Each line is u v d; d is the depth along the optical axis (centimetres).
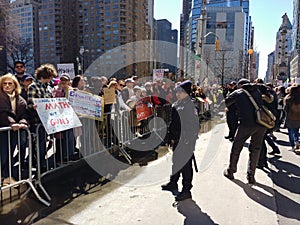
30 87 495
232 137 927
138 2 7594
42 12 8944
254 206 423
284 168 619
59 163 538
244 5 7219
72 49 9181
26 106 480
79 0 8825
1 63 3975
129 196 454
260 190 486
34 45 8819
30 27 8719
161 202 433
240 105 512
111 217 384
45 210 399
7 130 427
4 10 3111
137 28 7712
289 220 381
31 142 457
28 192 446
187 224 367
